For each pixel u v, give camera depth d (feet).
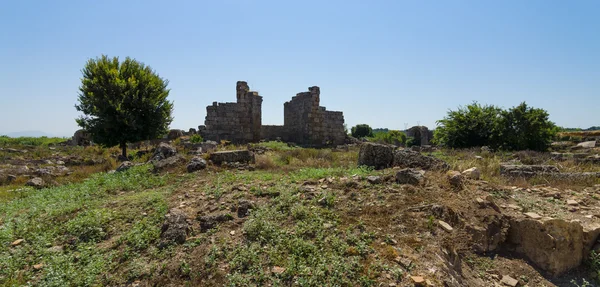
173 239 19.15
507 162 44.73
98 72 61.93
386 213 20.81
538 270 18.70
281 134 101.55
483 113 71.00
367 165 35.55
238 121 86.48
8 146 81.97
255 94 89.76
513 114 66.28
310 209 21.36
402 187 24.57
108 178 37.68
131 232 20.84
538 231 19.13
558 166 39.93
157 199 26.61
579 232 19.29
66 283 16.49
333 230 18.84
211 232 19.72
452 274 16.03
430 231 19.06
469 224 19.97
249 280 15.31
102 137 61.93
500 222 20.59
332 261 15.99
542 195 26.00
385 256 16.31
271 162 42.45
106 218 23.45
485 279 17.39
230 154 41.93
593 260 19.08
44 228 23.12
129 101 61.87
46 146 90.12
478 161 41.11
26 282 16.80
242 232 19.34
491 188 25.58
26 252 19.84
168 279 16.14
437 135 77.61
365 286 14.44
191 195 27.37
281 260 16.53
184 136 89.86
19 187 39.27
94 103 60.39
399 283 14.47
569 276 18.65
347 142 100.68
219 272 15.98
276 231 19.06
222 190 27.02
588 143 68.13
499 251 19.79
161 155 44.86
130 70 64.85
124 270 17.19
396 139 125.80
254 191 25.68
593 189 27.86
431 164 31.58
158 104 65.92
